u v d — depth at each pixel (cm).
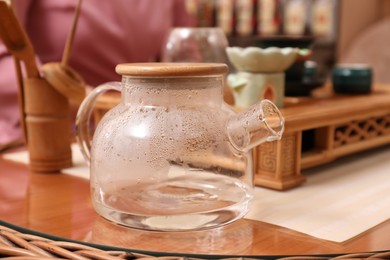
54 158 70
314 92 95
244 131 49
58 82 67
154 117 50
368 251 45
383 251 44
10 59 109
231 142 50
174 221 48
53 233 50
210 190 50
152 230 49
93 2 128
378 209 56
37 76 68
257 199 59
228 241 47
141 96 50
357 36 242
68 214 55
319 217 53
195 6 182
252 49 70
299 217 53
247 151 51
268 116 48
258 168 65
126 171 49
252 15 202
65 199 60
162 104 50
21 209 56
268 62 70
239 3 199
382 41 220
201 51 90
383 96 90
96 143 52
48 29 124
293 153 64
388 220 53
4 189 63
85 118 59
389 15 255
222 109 52
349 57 225
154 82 49
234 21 201
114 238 48
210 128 50
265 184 63
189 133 49
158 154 49
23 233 49
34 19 125
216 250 45
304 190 63
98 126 53
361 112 76
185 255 43
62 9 124
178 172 50
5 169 72
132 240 47
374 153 83
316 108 73
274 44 87
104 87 57
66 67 69
